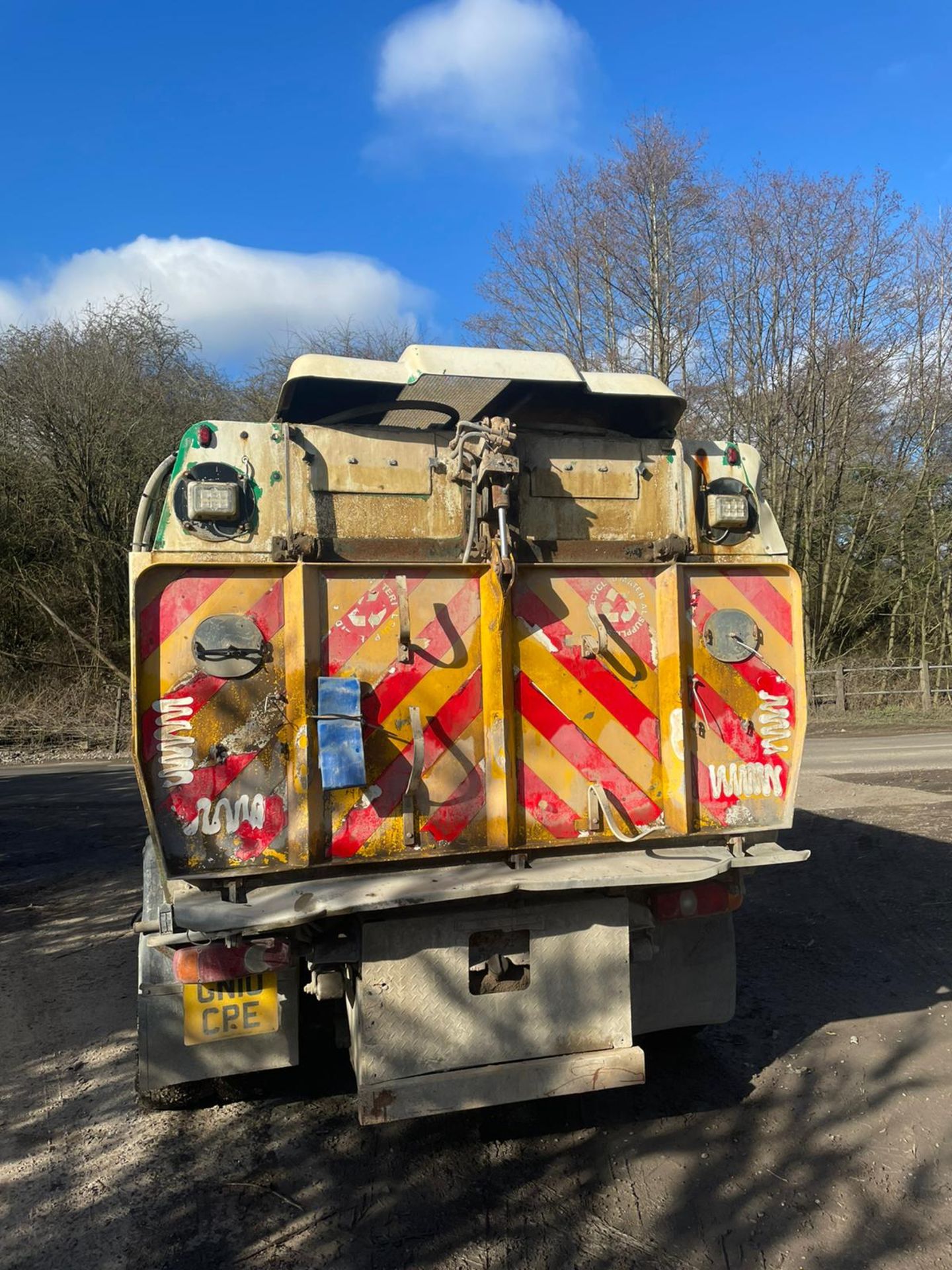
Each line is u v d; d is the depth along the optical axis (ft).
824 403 79.61
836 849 25.63
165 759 9.89
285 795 10.27
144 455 71.10
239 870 10.03
